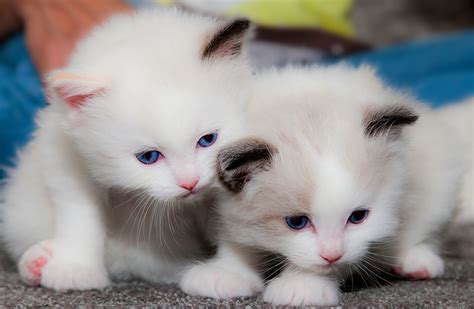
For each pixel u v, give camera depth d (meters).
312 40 0.96
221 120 0.56
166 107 0.55
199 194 0.56
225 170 0.54
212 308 0.52
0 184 0.67
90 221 0.57
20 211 0.61
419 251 0.60
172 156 0.55
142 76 0.55
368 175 0.54
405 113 0.55
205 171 0.56
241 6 1.01
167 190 0.56
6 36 0.88
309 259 0.54
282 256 0.57
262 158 0.54
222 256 0.57
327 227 0.54
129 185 0.56
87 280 0.56
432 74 0.88
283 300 0.53
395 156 0.55
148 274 0.60
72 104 0.56
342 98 0.56
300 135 0.54
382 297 0.54
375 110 0.55
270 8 1.02
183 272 0.58
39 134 0.60
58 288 0.55
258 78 0.59
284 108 0.56
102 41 0.58
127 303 0.52
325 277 0.55
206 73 0.56
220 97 0.56
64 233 0.57
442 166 0.60
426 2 1.22
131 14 0.62
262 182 0.54
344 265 0.55
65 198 0.57
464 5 1.24
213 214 0.58
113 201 0.59
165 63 0.56
